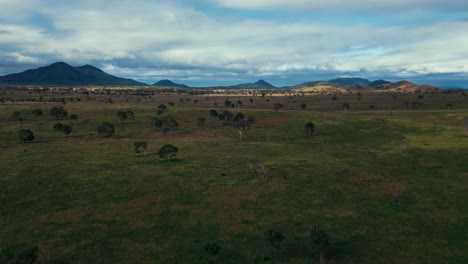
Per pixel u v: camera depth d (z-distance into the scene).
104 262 42.12
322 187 69.75
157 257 43.19
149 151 106.44
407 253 44.16
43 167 84.31
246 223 53.12
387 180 75.06
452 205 60.97
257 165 86.81
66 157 96.81
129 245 46.19
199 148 111.94
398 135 135.50
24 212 56.91
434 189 69.81
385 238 48.34
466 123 155.12
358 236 48.88
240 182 72.75
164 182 73.00
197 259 42.69
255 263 42.09
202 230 50.78
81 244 46.28
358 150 109.25
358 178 76.00
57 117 182.12
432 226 52.41
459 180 75.69
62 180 73.81
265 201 62.03
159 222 53.47
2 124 163.38
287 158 95.75
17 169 82.19
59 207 59.16
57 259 42.59
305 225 52.44
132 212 57.19
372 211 58.00
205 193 66.25
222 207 59.38
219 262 42.09
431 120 170.00
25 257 38.94
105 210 57.97
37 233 49.41
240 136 138.62
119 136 142.38
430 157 96.44
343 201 62.50
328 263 41.91
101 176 76.94
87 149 110.56
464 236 49.12
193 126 167.62
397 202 62.25
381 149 110.50
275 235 44.06
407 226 52.34
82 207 59.28
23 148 112.88
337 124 160.62
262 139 134.75
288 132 148.12
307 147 115.81
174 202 61.69
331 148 113.62
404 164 89.69
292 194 65.56
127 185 70.94
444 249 45.25
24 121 172.62
